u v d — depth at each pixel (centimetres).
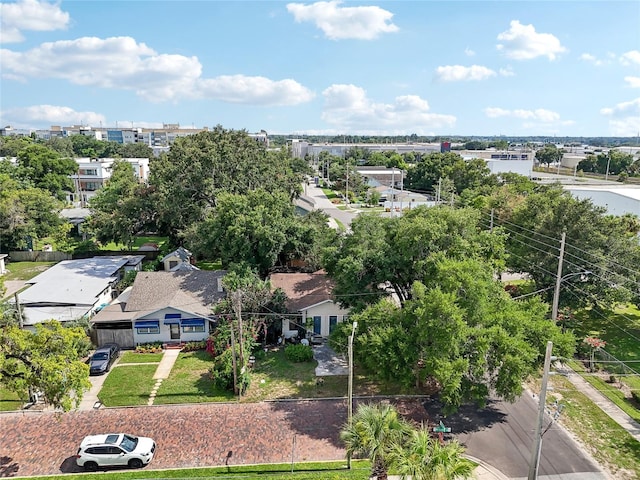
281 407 2520
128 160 10781
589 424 2339
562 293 3397
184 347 3272
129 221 5297
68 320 3266
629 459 2067
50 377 1967
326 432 2292
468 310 2359
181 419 2411
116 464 2039
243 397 2622
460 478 1744
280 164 5988
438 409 2491
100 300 3828
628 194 5650
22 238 5500
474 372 2172
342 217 7744
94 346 3284
